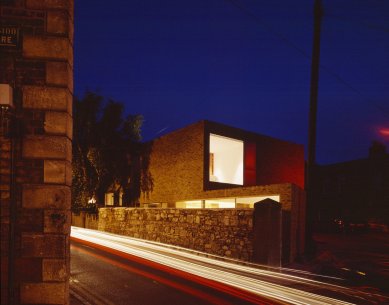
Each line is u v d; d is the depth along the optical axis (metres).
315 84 16.91
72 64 6.08
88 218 29.45
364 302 9.42
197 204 24.92
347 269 13.14
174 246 18.83
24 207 5.38
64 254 5.44
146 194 29.92
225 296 9.38
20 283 5.28
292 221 15.86
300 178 31.66
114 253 16.09
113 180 31.47
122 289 9.64
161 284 10.43
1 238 5.28
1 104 5.18
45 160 5.50
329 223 36.78
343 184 42.88
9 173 5.40
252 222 14.51
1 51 5.54
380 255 19.91
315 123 16.86
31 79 5.59
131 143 30.73
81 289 9.41
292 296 9.66
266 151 29.03
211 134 25.19
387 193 38.88
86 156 29.31
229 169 27.73
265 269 13.62
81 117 28.86
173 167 27.33
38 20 5.66
